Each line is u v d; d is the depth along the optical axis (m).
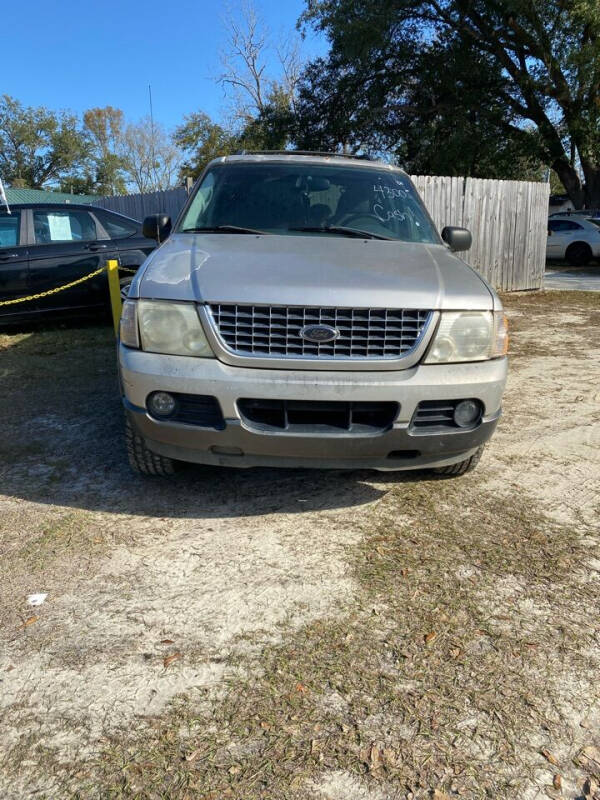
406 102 28.17
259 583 2.74
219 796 1.75
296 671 2.22
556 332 8.53
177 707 2.06
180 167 51.78
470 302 3.03
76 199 47.75
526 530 3.20
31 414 4.94
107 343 7.53
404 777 1.82
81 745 1.91
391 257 3.44
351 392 2.86
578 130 23.31
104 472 3.85
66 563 2.87
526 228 12.56
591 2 19.50
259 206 4.09
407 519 3.31
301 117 29.34
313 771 1.83
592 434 4.57
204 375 2.87
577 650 2.34
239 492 3.61
